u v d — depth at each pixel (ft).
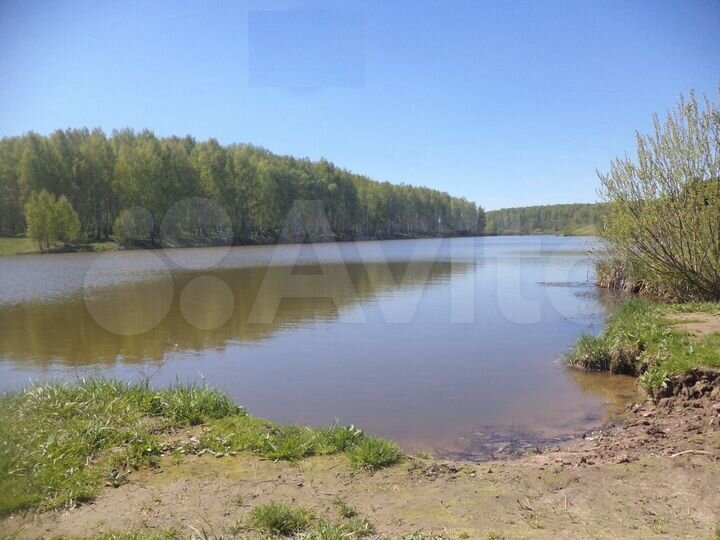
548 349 36.81
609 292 67.15
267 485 14.19
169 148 176.55
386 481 14.51
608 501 13.19
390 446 16.52
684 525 11.89
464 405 24.77
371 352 35.76
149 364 32.71
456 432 21.45
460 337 41.11
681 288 45.52
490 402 25.21
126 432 17.07
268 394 26.53
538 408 24.38
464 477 14.88
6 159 145.79
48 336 41.27
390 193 274.57
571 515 12.47
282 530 11.86
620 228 46.98
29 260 116.78
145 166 161.79
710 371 22.47
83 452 15.75
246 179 190.49
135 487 14.06
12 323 46.83
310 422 22.50
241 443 16.84
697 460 15.56
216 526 12.08
